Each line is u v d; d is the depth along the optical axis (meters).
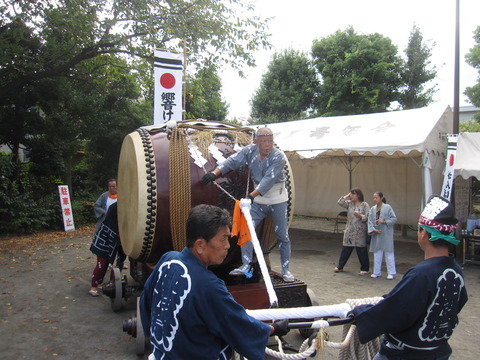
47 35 12.06
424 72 20.39
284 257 4.38
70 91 14.12
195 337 1.91
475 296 6.52
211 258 2.06
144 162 4.35
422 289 2.07
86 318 5.35
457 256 9.10
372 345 2.73
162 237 4.36
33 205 12.45
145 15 11.52
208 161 4.45
